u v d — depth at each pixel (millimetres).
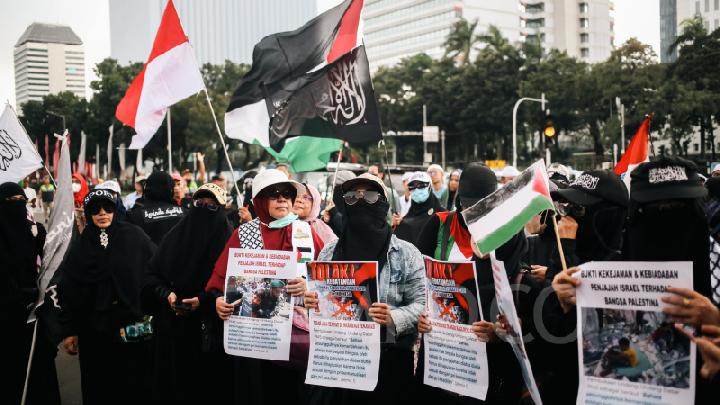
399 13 145875
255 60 8195
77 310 5891
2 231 5805
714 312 2840
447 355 4203
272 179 5145
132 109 8383
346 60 7691
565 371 3688
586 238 3555
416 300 4566
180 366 5383
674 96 47438
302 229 5219
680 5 114625
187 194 13367
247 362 5078
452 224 4605
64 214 6090
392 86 80438
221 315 4930
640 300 3016
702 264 3047
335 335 4461
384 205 4660
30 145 7328
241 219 7121
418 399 4625
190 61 8164
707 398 3148
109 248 5930
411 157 84625
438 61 76000
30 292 5965
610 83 51781
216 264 5234
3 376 5770
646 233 3125
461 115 65125
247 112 8195
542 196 3602
